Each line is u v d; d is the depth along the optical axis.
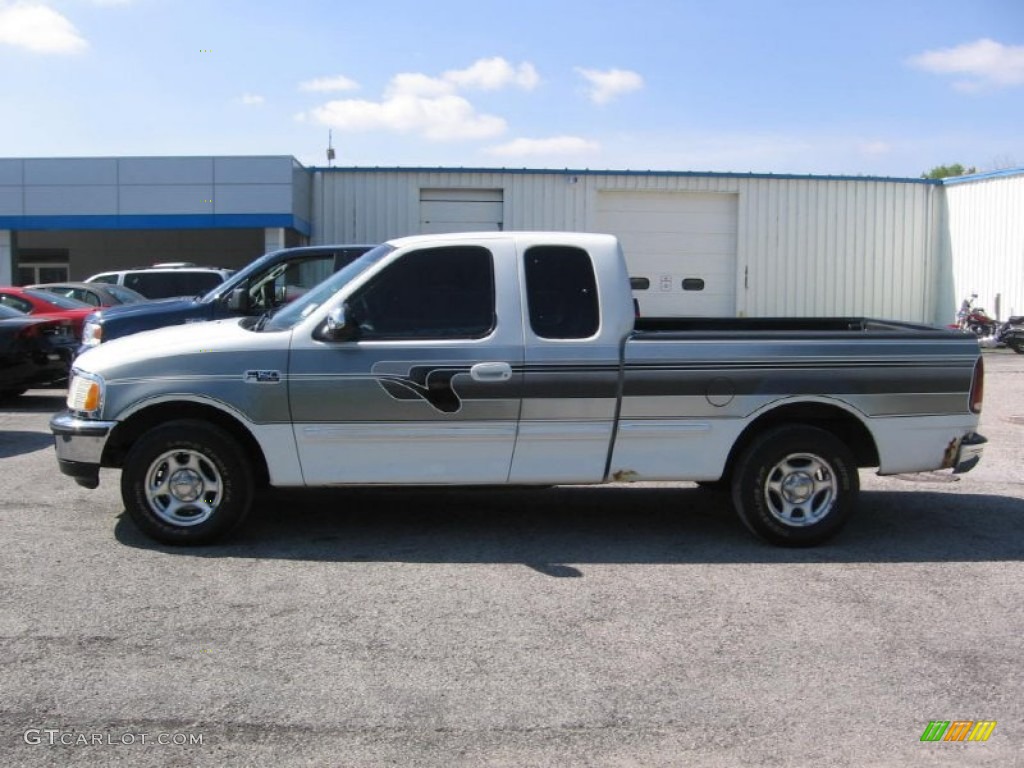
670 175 25.75
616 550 6.20
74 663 4.34
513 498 7.62
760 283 26.31
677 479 6.20
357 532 6.53
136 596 5.20
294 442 5.97
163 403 6.03
